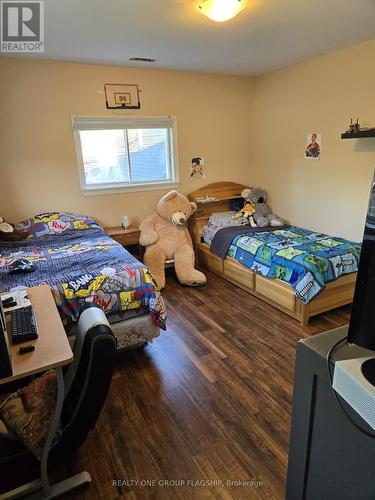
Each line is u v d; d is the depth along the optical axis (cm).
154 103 391
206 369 231
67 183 369
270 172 443
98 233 346
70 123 355
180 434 179
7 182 341
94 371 133
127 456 167
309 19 243
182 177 432
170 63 356
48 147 351
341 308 317
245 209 425
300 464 107
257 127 452
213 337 271
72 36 262
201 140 433
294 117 391
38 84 332
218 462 162
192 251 392
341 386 81
